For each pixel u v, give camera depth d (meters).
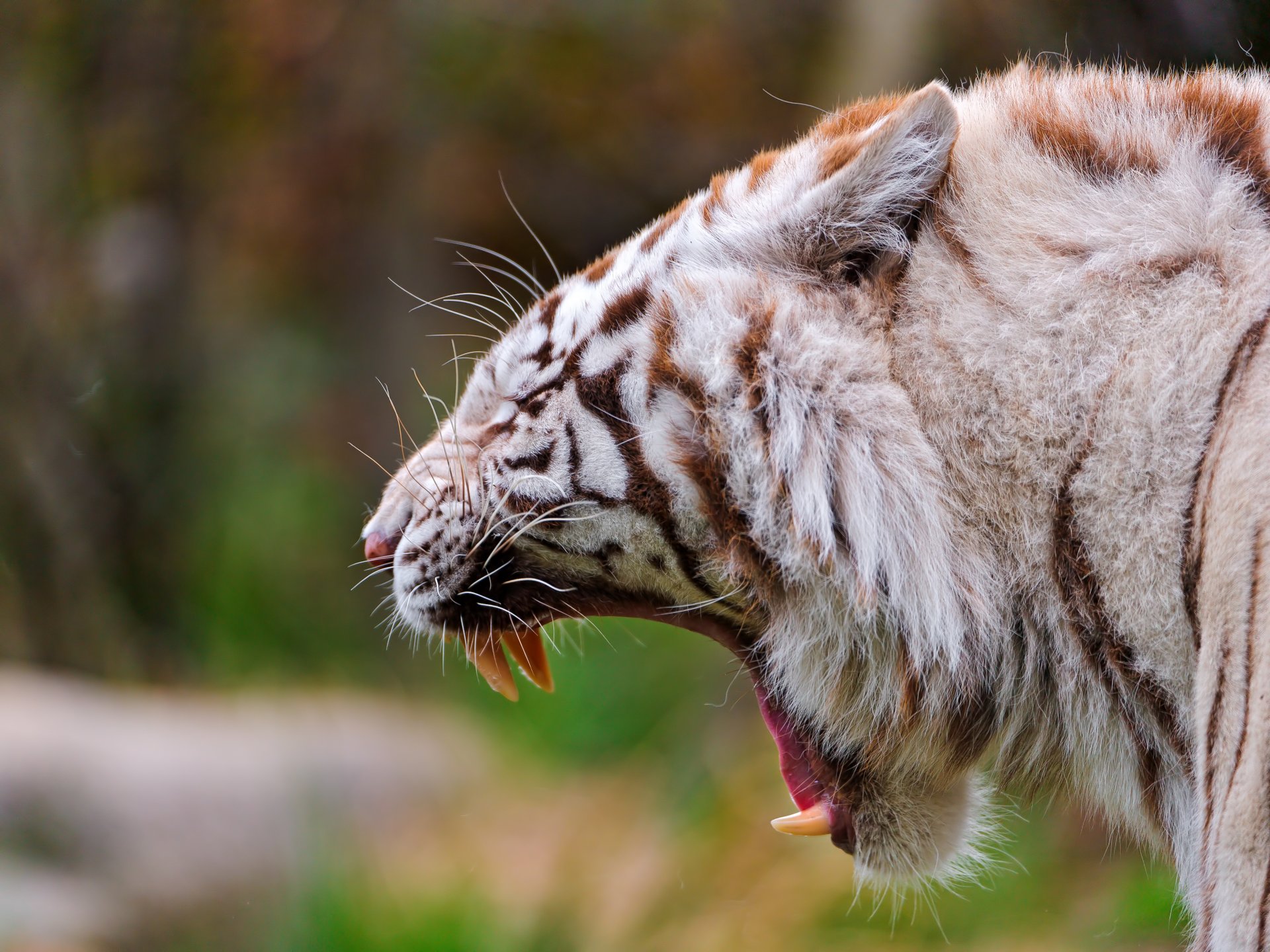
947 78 12.39
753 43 21.23
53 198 20.27
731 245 5.12
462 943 9.48
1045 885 9.80
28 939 10.81
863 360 4.83
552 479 5.34
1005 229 4.84
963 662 4.92
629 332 5.17
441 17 23.00
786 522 4.90
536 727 15.57
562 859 11.51
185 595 20.11
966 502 4.82
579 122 23.03
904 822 5.62
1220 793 4.10
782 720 5.79
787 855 11.26
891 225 4.91
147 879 12.01
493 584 5.66
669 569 5.36
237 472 22.12
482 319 7.14
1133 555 4.55
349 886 9.90
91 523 19.52
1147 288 4.62
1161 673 4.61
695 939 10.27
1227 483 4.24
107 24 20.66
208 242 22.73
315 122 23.89
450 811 13.91
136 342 21.14
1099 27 8.05
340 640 19.84
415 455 5.97
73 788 12.69
